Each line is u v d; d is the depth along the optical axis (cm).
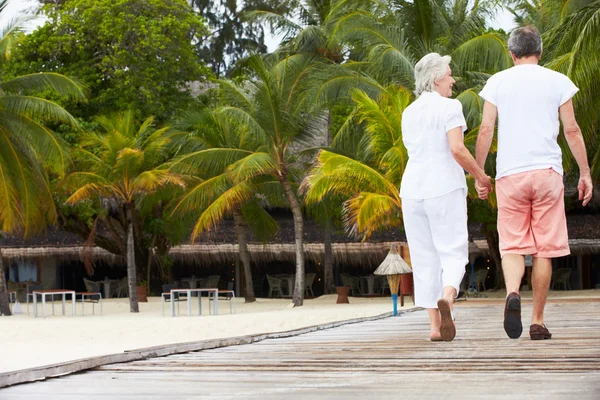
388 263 1564
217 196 2716
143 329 1938
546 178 517
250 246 3359
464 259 543
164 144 2720
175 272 3722
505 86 528
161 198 2955
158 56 3159
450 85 560
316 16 3406
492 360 433
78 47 3144
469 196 2358
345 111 3059
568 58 1720
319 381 385
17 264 3541
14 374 414
